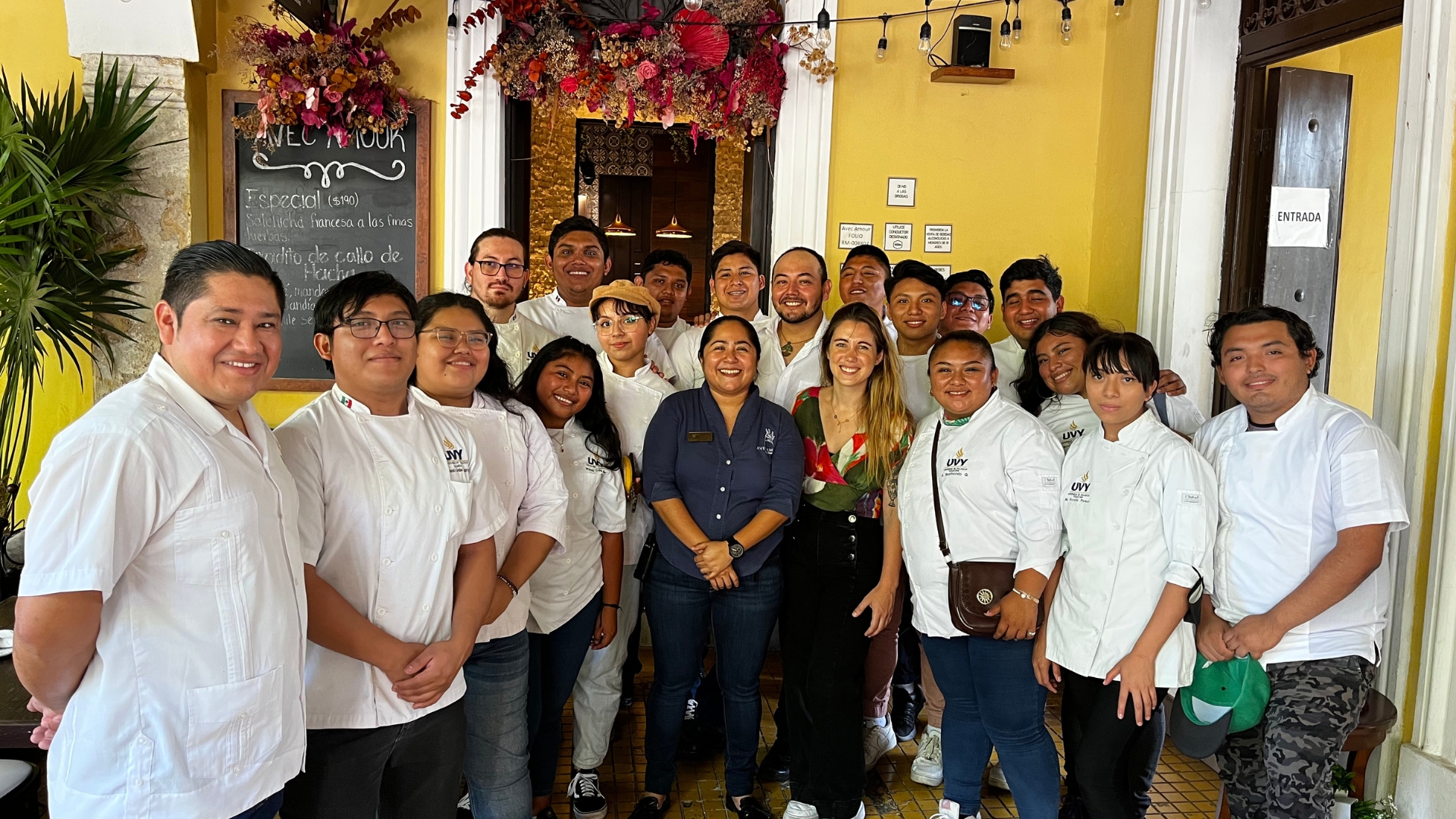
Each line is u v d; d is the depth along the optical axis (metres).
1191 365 3.24
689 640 2.36
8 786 1.83
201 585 1.23
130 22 3.14
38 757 2.03
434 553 1.58
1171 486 1.92
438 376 1.81
